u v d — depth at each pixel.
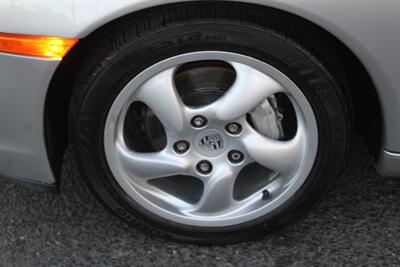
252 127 1.72
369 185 2.06
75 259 1.86
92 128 1.69
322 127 1.68
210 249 1.88
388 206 1.99
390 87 1.63
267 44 1.58
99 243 1.90
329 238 1.90
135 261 1.85
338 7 1.54
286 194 1.78
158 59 1.60
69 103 1.81
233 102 1.66
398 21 1.56
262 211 1.81
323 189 1.77
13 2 1.57
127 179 1.77
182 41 1.58
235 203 1.82
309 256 1.86
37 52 1.60
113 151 1.73
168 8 1.57
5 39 1.60
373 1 1.54
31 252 1.89
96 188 1.79
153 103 1.66
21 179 1.82
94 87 1.63
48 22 1.57
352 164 2.12
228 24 1.57
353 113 1.79
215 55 1.60
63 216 1.99
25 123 1.70
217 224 1.82
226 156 1.75
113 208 1.82
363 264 1.83
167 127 1.70
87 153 1.73
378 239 1.90
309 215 1.96
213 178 1.77
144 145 1.79
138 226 1.85
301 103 1.66
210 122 1.70
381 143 1.75
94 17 1.55
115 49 1.60
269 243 1.89
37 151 1.75
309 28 1.62
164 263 1.84
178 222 1.83
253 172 1.84
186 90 1.69
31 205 2.02
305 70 1.61
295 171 1.75
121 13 1.54
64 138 1.88
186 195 1.84
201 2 1.55
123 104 1.66
